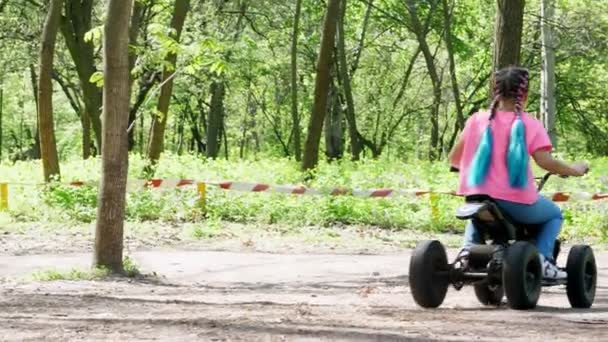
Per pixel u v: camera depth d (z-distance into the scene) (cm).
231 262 1608
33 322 724
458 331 698
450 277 882
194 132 6731
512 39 2011
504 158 864
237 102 6625
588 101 5444
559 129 5769
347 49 5578
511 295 858
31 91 6756
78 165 3259
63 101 6719
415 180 2520
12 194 2488
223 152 7894
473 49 5609
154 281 1267
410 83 6134
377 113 5803
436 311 858
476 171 868
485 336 673
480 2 5288
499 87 878
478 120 883
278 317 772
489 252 871
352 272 1473
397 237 2108
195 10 3944
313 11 4909
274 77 5628
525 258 853
